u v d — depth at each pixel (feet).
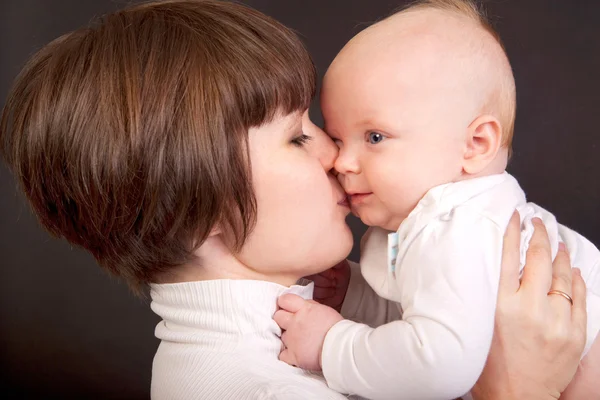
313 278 4.69
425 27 4.01
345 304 4.85
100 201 3.59
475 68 3.95
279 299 3.95
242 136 3.55
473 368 3.53
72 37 3.83
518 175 7.95
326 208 3.89
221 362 3.68
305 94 3.79
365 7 7.92
